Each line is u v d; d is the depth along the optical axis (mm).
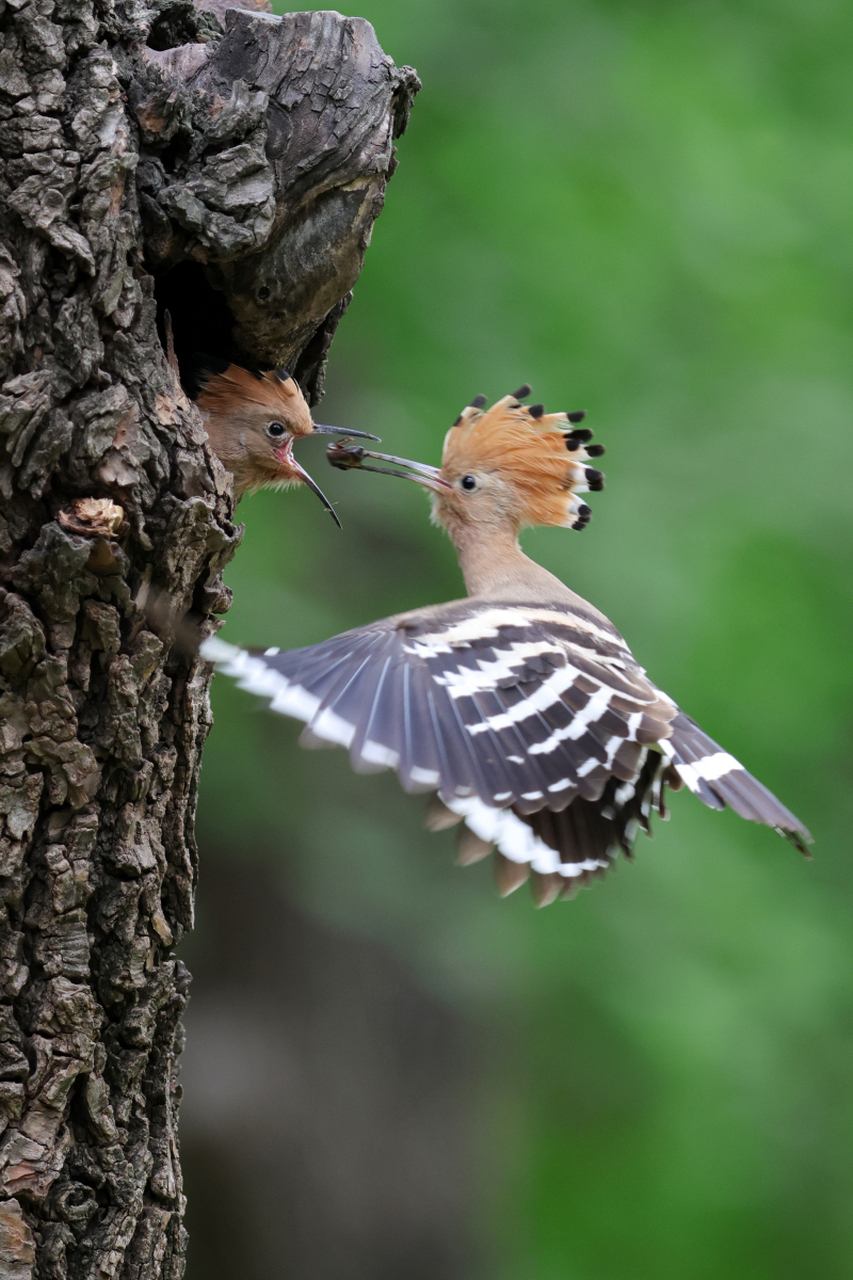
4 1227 5066
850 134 13742
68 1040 5156
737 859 13891
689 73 13148
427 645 5355
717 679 13336
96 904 5312
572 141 12656
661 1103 14750
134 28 5512
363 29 5809
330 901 11570
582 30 12883
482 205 12367
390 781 12000
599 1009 13109
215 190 5508
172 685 5512
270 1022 11680
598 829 5906
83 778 5188
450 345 12141
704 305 13141
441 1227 11859
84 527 5094
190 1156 11484
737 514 12859
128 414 5188
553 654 5504
